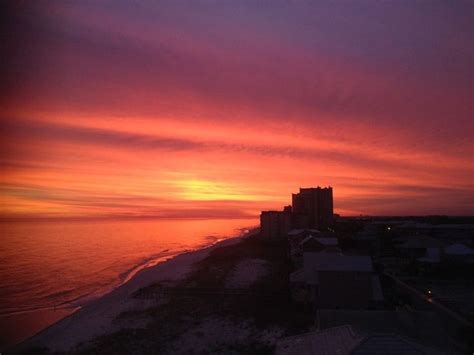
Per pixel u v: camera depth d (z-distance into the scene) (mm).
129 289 33500
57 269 46594
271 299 26156
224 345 18344
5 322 25188
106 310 26375
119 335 20734
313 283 22578
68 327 23000
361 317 14922
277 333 19266
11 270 45469
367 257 23375
